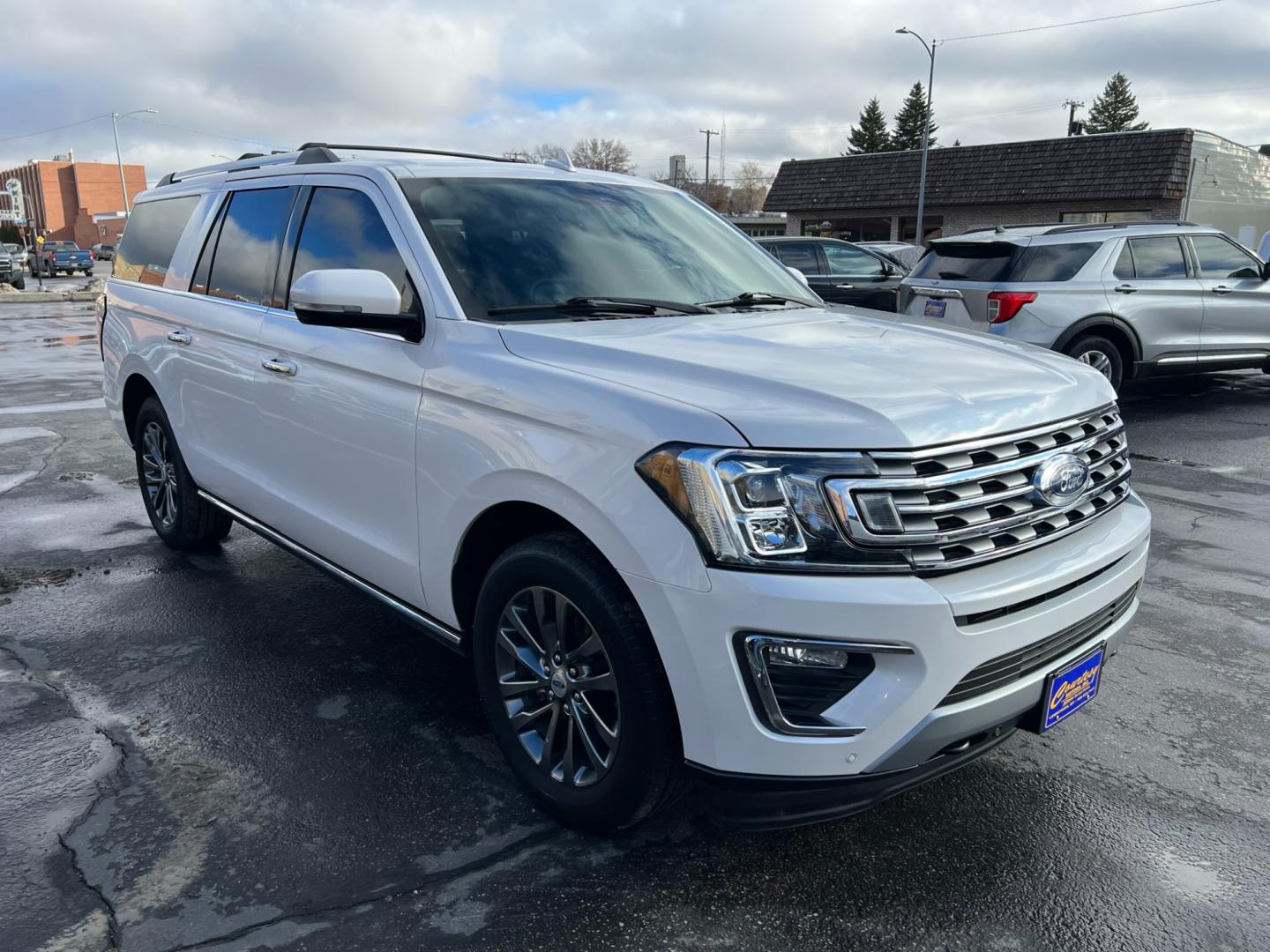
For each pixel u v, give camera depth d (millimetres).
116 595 4641
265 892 2535
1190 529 5844
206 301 4367
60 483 6762
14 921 2420
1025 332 8828
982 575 2330
